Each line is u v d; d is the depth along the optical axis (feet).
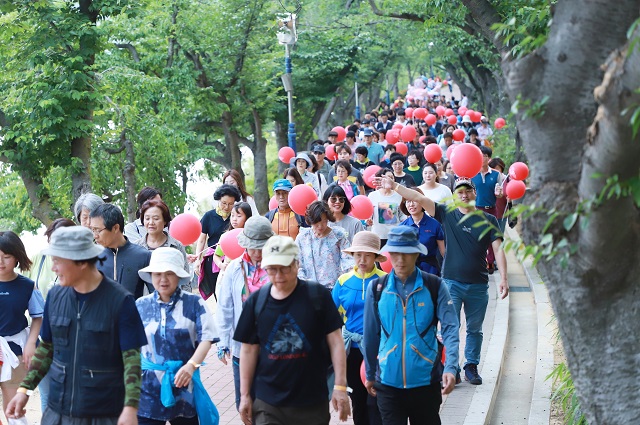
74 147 132.26
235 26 209.97
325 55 270.67
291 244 38.68
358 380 49.96
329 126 363.15
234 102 227.20
